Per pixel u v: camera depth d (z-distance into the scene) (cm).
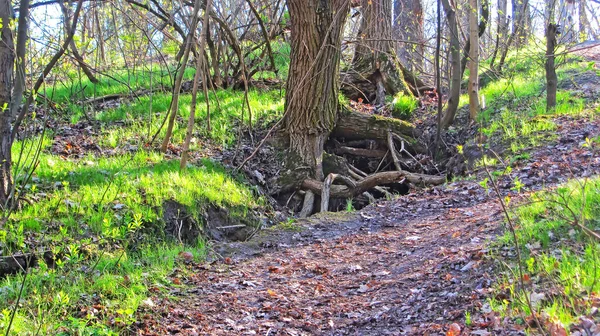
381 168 1269
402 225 894
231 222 923
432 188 1057
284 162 1155
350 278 692
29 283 610
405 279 643
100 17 1736
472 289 550
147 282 668
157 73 1650
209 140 1222
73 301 585
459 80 1295
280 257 795
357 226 921
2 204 747
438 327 493
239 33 1773
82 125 1244
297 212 1099
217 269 743
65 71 1334
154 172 966
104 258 711
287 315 593
